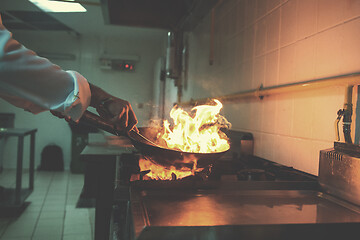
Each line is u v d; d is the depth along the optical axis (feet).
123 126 2.34
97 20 14.19
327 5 3.72
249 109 5.94
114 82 18.38
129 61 18.24
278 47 4.89
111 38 18.22
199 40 9.66
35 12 12.68
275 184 3.07
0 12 12.55
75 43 17.83
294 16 4.44
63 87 1.99
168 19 8.40
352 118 3.25
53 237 7.94
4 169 16.75
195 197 2.72
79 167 16.34
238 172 3.96
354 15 3.26
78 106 2.05
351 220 2.26
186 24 9.57
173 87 13.53
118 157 4.33
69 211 10.06
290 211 2.44
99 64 18.15
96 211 4.29
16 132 10.09
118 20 8.47
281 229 1.95
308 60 4.09
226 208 2.44
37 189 12.71
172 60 10.18
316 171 3.87
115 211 3.94
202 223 2.08
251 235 1.90
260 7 5.56
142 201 2.52
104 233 4.25
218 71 7.88
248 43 6.06
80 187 13.33
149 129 4.05
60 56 17.54
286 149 4.58
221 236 1.85
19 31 16.84
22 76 1.85
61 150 17.07
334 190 2.83
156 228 1.80
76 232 8.33
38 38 17.42
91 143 5.81
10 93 1.99
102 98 2.22
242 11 6.39
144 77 18.69
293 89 4.19
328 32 3.69
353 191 2.59
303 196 2.92
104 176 4.31
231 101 6.89
